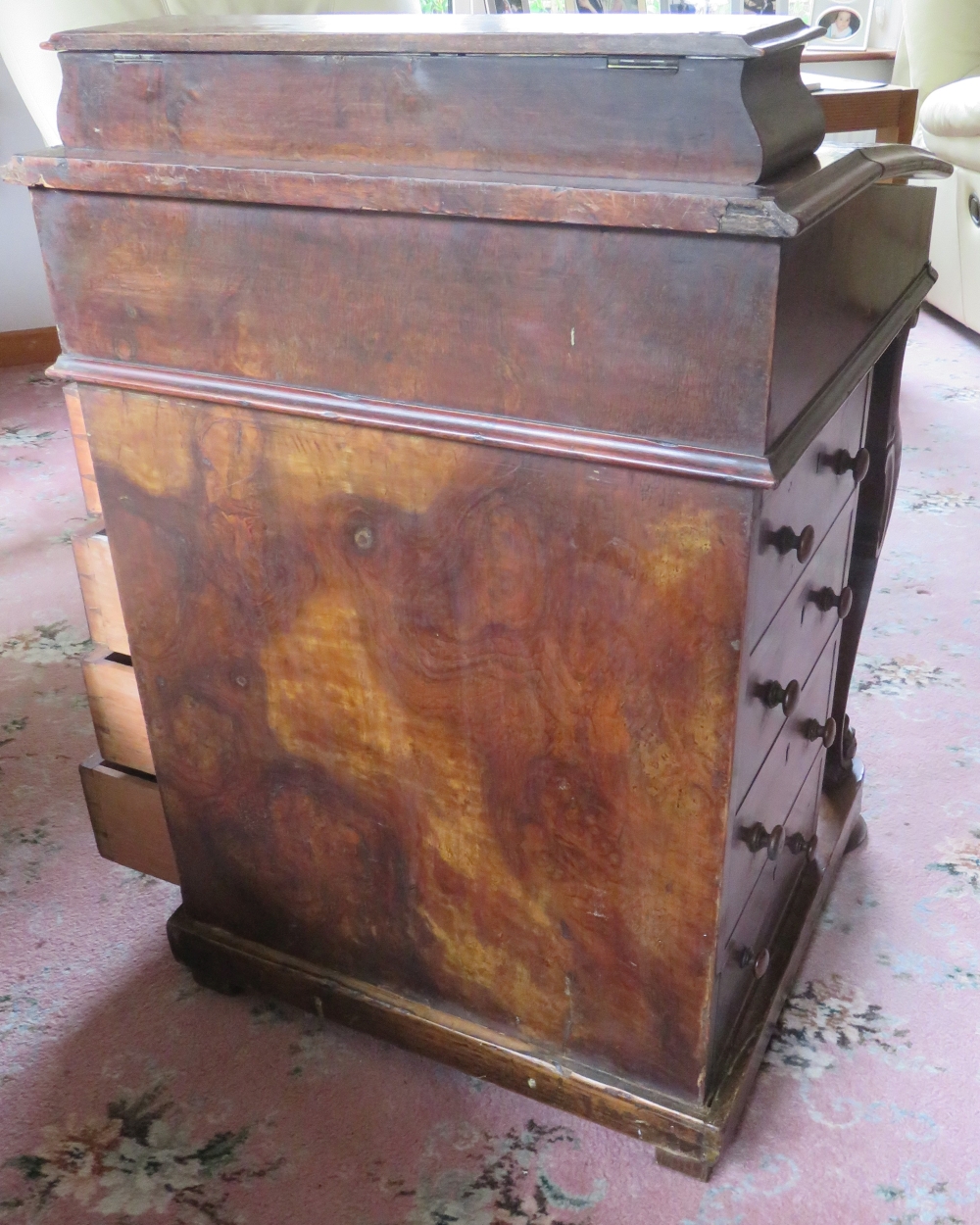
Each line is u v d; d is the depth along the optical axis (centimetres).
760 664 86
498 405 77
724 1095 99
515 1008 104
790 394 73
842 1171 101
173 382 88
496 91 71
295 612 95
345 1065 113
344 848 105
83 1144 105
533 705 88
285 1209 99
